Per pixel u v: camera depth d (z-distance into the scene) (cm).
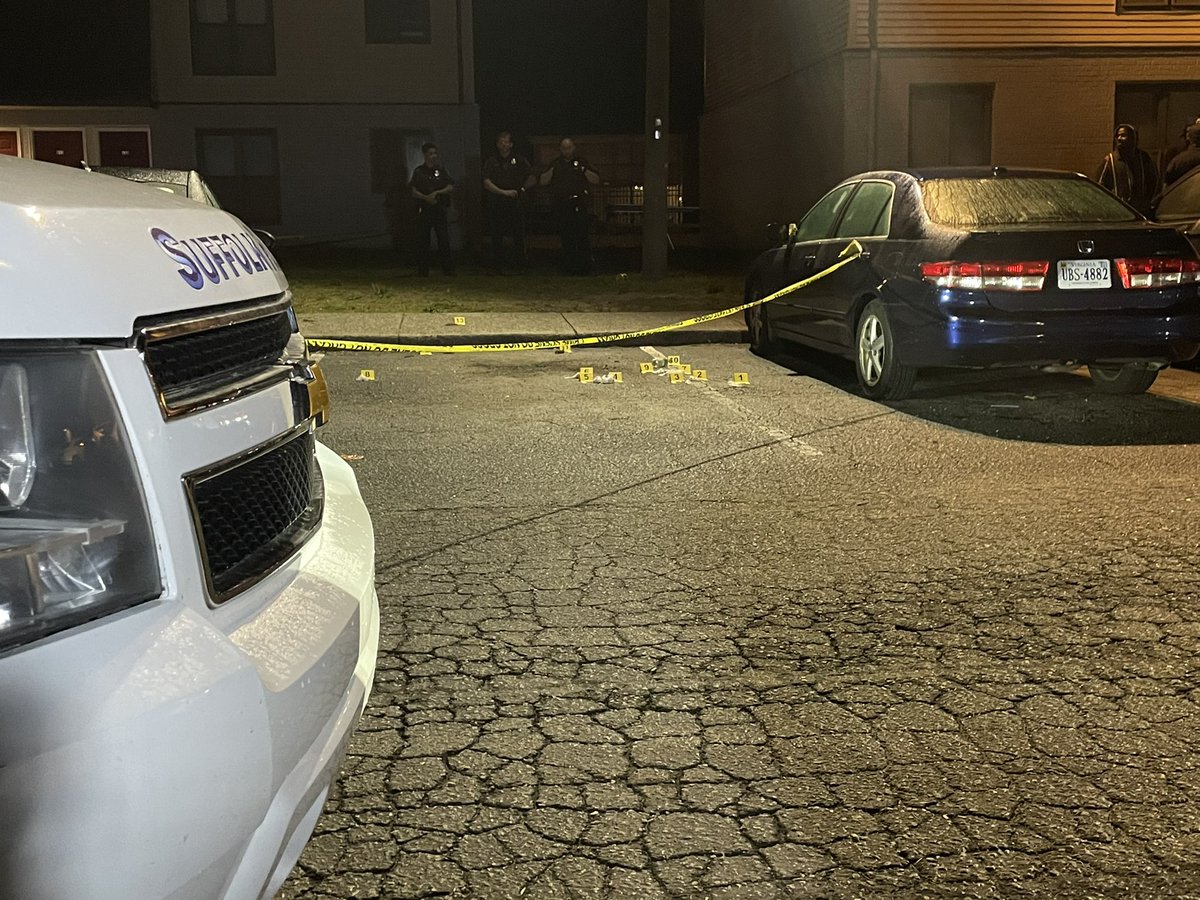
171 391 190
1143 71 2095
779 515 596
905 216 878
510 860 294
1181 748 349
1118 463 696
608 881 285
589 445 761
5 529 167
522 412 878
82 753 158
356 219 2764
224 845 180
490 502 625
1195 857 293
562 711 377
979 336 789
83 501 173
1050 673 402
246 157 2722
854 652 422
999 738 356
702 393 952
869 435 781
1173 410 853
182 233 210
